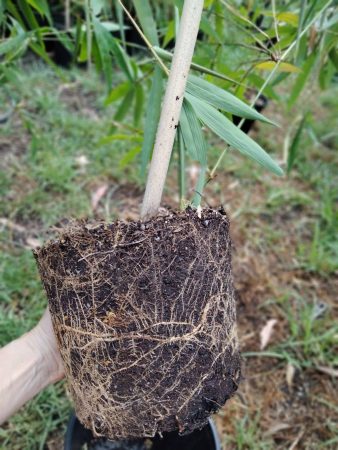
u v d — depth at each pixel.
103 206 0.89
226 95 0.35
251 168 1.02
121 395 0.33
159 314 0.32
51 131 1.03
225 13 0.54
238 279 0.80
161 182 0.34
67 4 0.64
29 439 0.57
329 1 0.42
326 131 1.15
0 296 0.70
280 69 0.45
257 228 0.90
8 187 0.88
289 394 0.66
